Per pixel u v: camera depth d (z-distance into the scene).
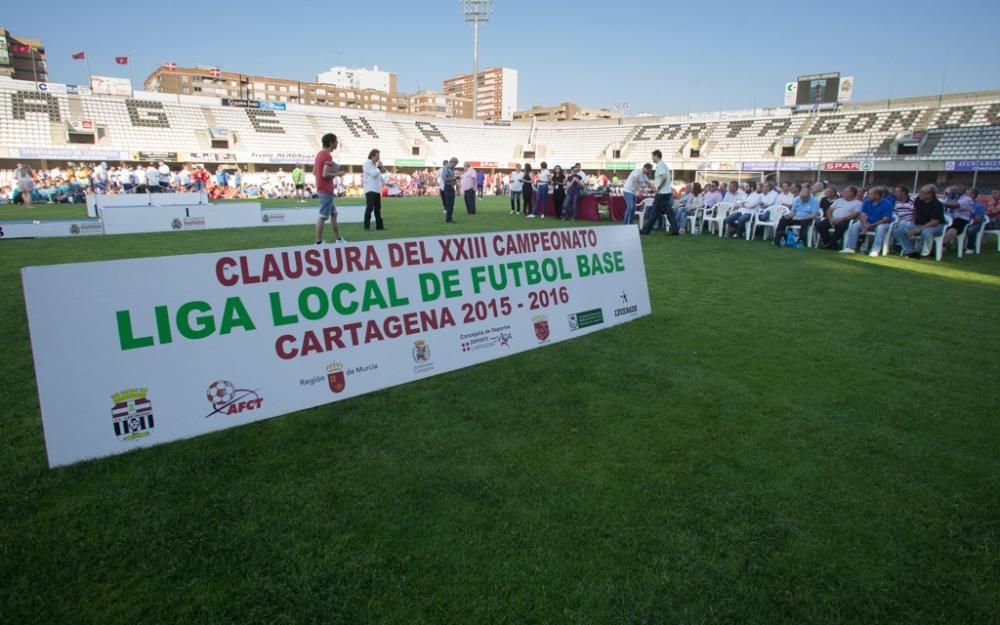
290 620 1.87
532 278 4.85
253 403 3.33
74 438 2.81
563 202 17.02
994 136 35.72
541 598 1.97
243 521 2.37
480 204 25.75
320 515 2.41
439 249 4.30
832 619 1.91
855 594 2.02
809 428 3.28
